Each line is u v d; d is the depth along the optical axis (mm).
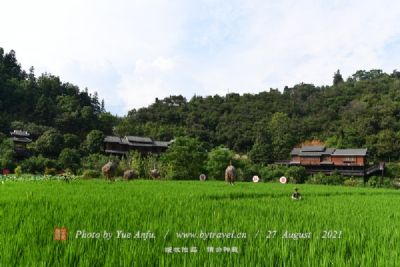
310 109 134750
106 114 121500
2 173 56938
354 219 11023
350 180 63875
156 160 64562
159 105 155750
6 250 6008
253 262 5977
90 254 6055
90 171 46562
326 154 83562
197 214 10773
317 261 6176
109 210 10773
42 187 20719
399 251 6773
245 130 118438
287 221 10070
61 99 113250
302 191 25688
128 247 6508
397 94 115812
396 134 89625
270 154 90375
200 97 166875
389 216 12297
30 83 115125
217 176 60500
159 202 13586
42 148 73000
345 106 126812
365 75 177625
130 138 89125
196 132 119250
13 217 9117
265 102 148375
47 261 5727
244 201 15969
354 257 6418
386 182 61938
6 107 100438
